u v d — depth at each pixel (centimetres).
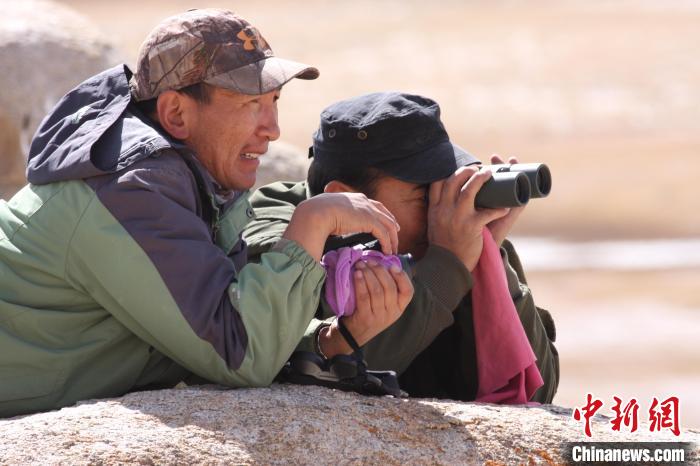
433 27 15925
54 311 1118
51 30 2966
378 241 1216
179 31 1139
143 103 1184
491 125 10444
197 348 1077
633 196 8044
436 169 1305
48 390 1116
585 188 8256
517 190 1264
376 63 13238
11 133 2823
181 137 1156
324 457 1029
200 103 1148
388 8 18562
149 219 1082
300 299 1102
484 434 1097
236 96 1141
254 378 1095
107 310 1121
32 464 971
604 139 9838
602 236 7212
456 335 1385
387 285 1154
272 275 1089
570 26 15450
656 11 16625
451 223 1283
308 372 1163
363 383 1155
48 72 2905
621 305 5653
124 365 1145
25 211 1123
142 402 1075
